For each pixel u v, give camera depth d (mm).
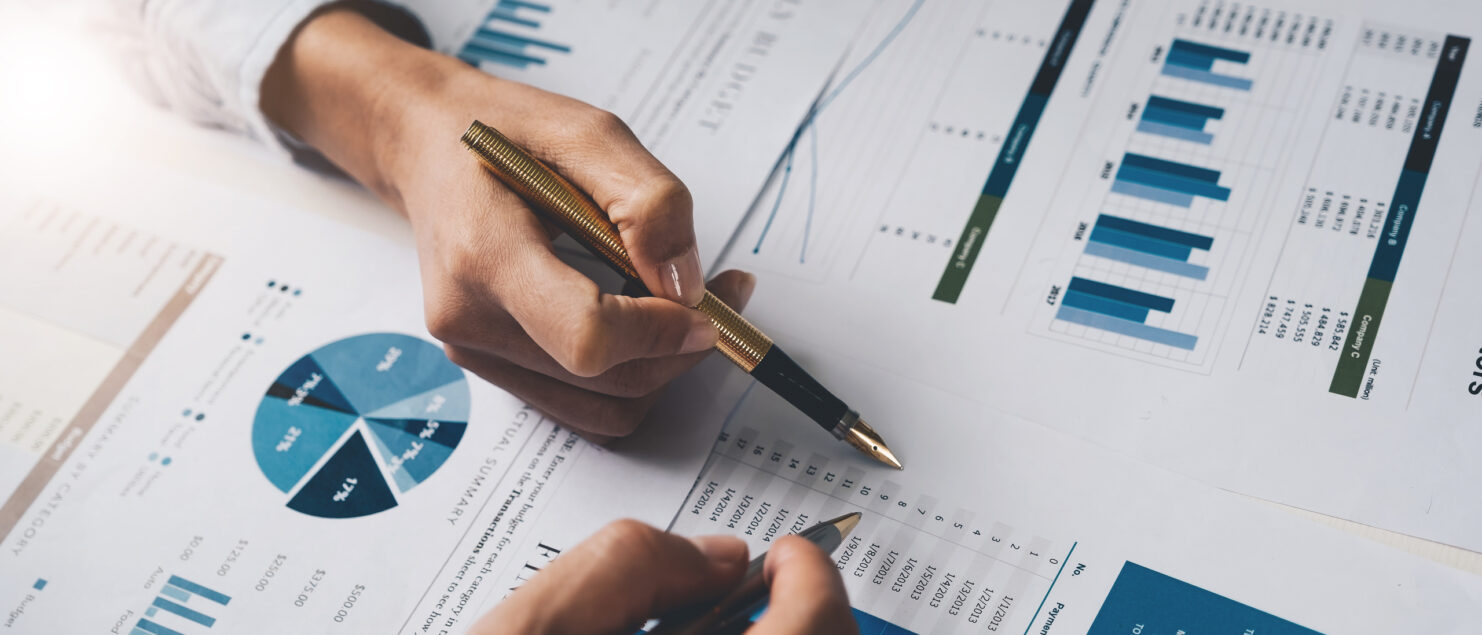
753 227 578
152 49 632
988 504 462
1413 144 542
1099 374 493
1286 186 541
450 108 536
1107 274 526
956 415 491
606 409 485
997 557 447
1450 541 427
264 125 615
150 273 595
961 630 431
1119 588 432
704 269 563
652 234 431
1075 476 463
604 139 474
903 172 584
